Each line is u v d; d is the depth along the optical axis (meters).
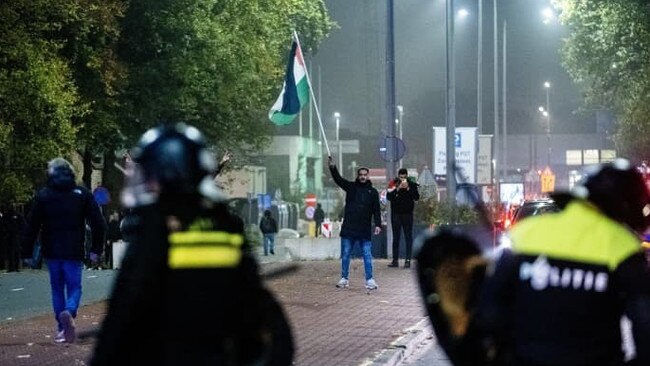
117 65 91.69
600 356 12.65
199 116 107.25
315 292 53.34
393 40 81.94
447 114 92.38
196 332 12.66
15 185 80.19
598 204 13.08
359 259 82.56
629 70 115.81
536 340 12.76
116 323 12.44
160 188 12.81
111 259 90.81
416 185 70.88
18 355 33.19
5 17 76.38
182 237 12.66
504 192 128.88
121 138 102.31
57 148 80.44
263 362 13.48
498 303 13.17
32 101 78.06
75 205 34.25
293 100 57.66
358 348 35.19
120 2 89.56
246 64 109.38
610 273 12.63
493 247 27.39
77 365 31.27
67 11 79.56
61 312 34.44
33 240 34.34
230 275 12.85
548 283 12.76
